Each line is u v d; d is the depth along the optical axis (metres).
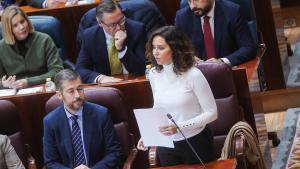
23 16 19.78
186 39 14.32
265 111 23.34
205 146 14.65
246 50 18.92
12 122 16.70
